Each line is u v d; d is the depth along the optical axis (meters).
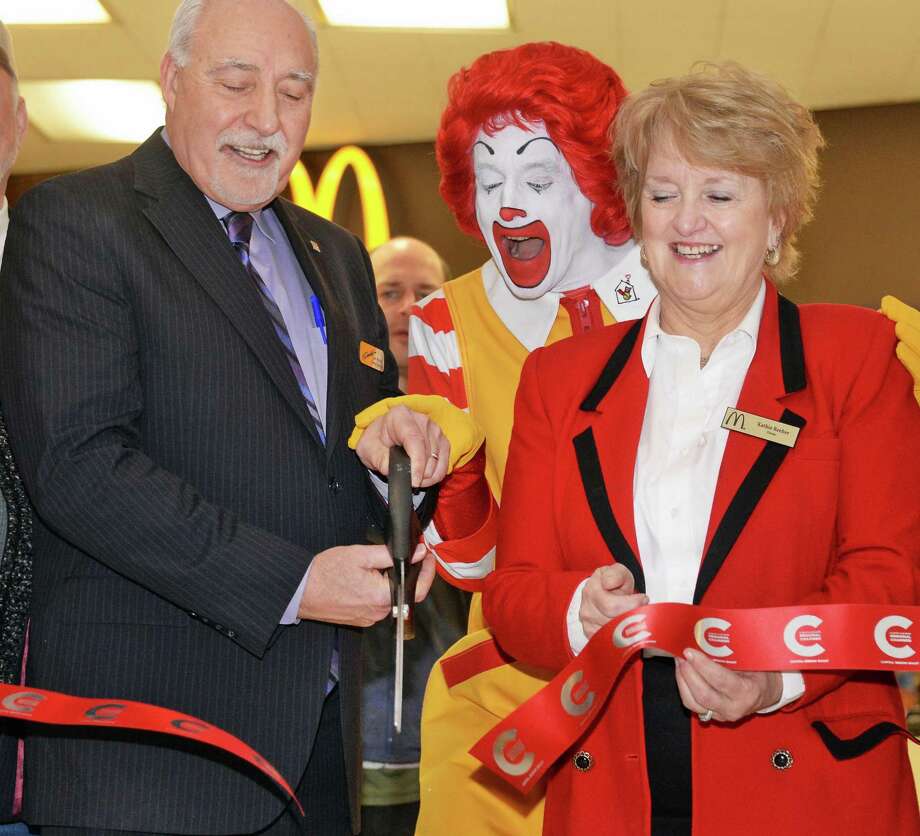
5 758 2.08
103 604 1.97
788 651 1.66
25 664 2.05
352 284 2.40
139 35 7.15
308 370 2.18
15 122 2.36
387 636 3.12
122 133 8.80
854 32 7.15
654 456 1.88
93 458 1.90
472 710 2.45
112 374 1.95
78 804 1.92
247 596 1.89
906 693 3.80
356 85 8.04
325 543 2.07
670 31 7.13
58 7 6.79
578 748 1.83
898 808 1.74
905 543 1.74
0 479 2.06
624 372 1.95
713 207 1.85
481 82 2.44
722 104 1.83
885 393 1.82
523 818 2.33
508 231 2.47
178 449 1.99
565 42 7.27
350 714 2.12
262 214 2.28
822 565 1.79
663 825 1.78
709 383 1.90
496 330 2.55
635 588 1.82
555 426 1.96
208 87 2.08
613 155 2.00
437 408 2.06
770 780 1.73
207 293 2.04
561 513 1.91
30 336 1.96
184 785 1.94
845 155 8.48
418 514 2.14
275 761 1.98
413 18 6.96
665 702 1.79
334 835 2.22
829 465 1.79
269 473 2.02
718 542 1.78
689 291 1.87
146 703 1.95
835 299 8.46
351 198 9.19
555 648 1.81
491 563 2.22
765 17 6.96
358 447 2.01
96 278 1.97
